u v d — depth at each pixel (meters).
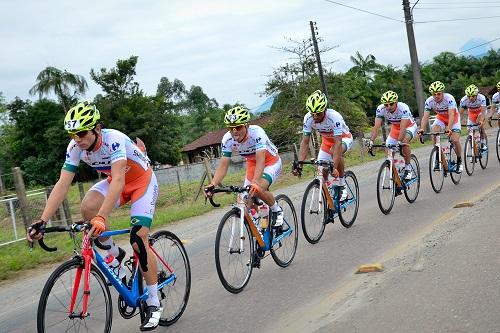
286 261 5.68
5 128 44.62
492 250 4.73
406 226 6.73
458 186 9.39
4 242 9.99
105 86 37.62
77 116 3.79
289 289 4.76
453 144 9.48
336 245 6.25
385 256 5.34
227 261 4.80
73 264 3.57
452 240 5.36
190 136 63.72
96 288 3.73
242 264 5.00
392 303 3.88
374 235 6.48
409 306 3.76
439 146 9.04
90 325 3.68
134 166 4.19
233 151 5.54
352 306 3.99
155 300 4.02
